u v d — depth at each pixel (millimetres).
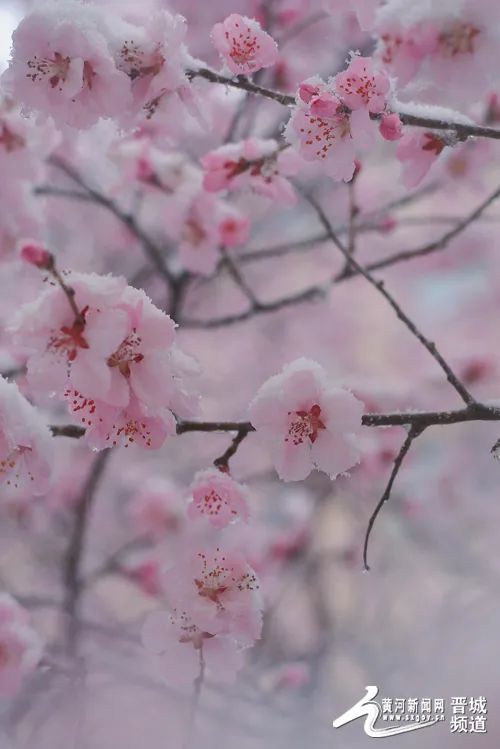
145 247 1051
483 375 1354
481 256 1572
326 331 1751
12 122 923
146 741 1029
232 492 813
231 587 816
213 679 983
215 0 1028
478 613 1423
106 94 798
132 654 1091
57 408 1159
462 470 1583
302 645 1405
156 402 774
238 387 1719
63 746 994
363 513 1481
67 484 1342
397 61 828
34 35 792
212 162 867
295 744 1034
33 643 913
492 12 815
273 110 1002
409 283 1741
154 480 1289
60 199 1171
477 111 901
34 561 1415
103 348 762
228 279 1598
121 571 1117
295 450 801
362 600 1539
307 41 1032
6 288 1161
